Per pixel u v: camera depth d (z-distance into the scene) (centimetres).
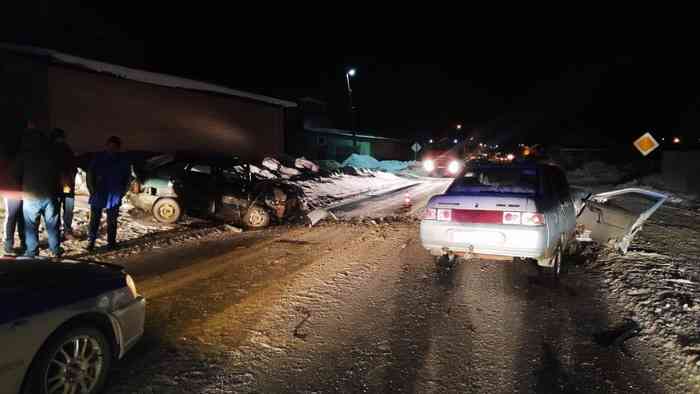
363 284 519
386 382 303
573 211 617
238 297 472
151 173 932
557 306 445
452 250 496
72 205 688
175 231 855
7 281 260
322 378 308
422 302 457
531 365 325
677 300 449
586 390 292
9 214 592
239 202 941
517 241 456
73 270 302
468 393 289
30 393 244
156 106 1359
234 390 292
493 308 440
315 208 1241
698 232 865
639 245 718
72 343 270
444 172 3102
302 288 504
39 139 573
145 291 491
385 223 966
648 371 316
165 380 303
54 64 1057
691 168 1769
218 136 1619
